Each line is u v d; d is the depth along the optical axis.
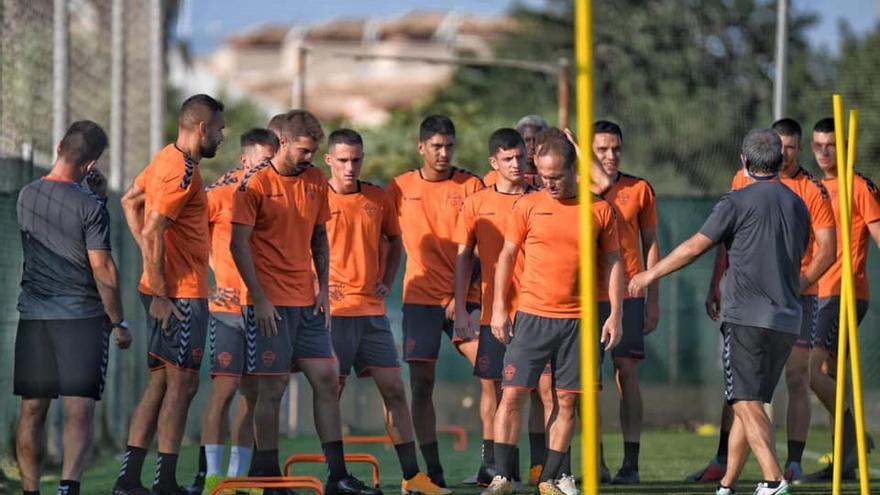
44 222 25.19
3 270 32.84
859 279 33.50
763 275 26.09
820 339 33.44
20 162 34.28
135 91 51.53
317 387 28.64
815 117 80.75
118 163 43.19
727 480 28.05
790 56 82.19
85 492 32.19
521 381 27.61
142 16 51.75
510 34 105.56
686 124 80.38
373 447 47.44
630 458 33.50
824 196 29.16
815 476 33.59
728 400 26.45
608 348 27.08
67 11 36.50
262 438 28.33
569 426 27.75
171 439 27.06
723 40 81.75
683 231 50.66
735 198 26.27
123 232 43.66
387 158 71.69
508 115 101.38
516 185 30.61
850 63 80.75
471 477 33.19
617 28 81.88
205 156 26.75
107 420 43.00
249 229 27.58
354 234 30.61
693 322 51.97
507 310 29.70
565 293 27.25
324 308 28.77
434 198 32.22
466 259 30.80
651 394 52.16
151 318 26.94
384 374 30.53
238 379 30.39
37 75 36.53
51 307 25.16
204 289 27.08
